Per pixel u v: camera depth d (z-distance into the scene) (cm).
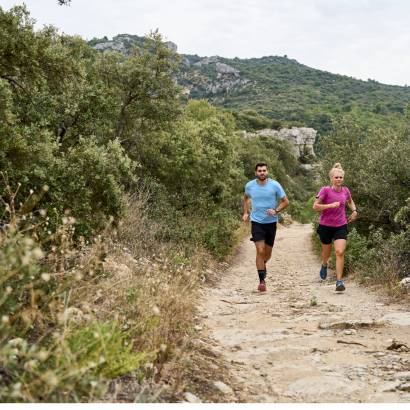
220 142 2012
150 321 412
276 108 13138
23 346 262
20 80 678
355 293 786
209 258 1178
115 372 304
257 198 866
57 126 967
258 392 371
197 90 15912
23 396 253
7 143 592
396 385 374
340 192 862
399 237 882
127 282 510
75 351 297
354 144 1408
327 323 574
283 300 766
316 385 378
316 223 1605
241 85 15850
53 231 572
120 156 750
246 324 590
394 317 587
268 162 4622
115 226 746
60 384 263
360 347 485
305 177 8056
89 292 417
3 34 600
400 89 15138
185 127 1773
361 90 14938
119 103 1274
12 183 600
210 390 358
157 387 329
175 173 1611
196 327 539
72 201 662
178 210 1515
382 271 835
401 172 1104
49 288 372
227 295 819
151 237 1028
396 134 1233
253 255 1587
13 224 370
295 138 9794
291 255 1553
